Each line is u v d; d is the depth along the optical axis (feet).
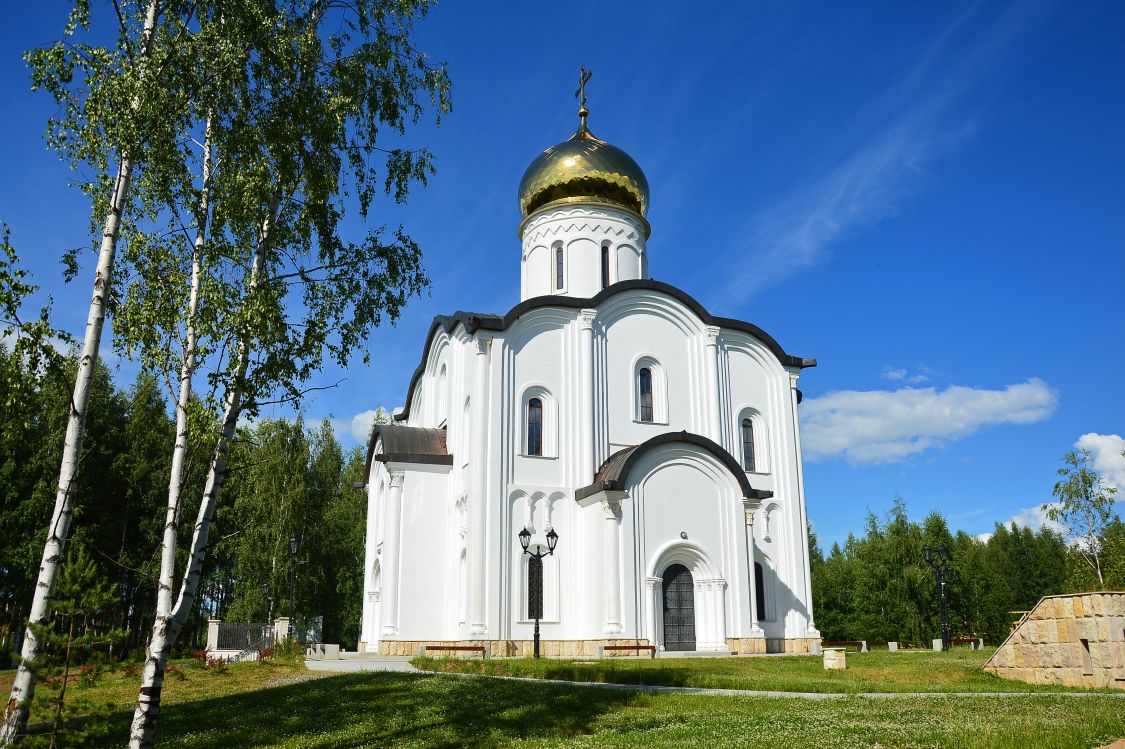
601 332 108.78
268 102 45.32
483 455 98.84
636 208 124.77
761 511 111.96
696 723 44.75
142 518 140.87
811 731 39.73
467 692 57.41
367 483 129.59
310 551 157.79
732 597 97.66
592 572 95.50
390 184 52.01
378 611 119.96
